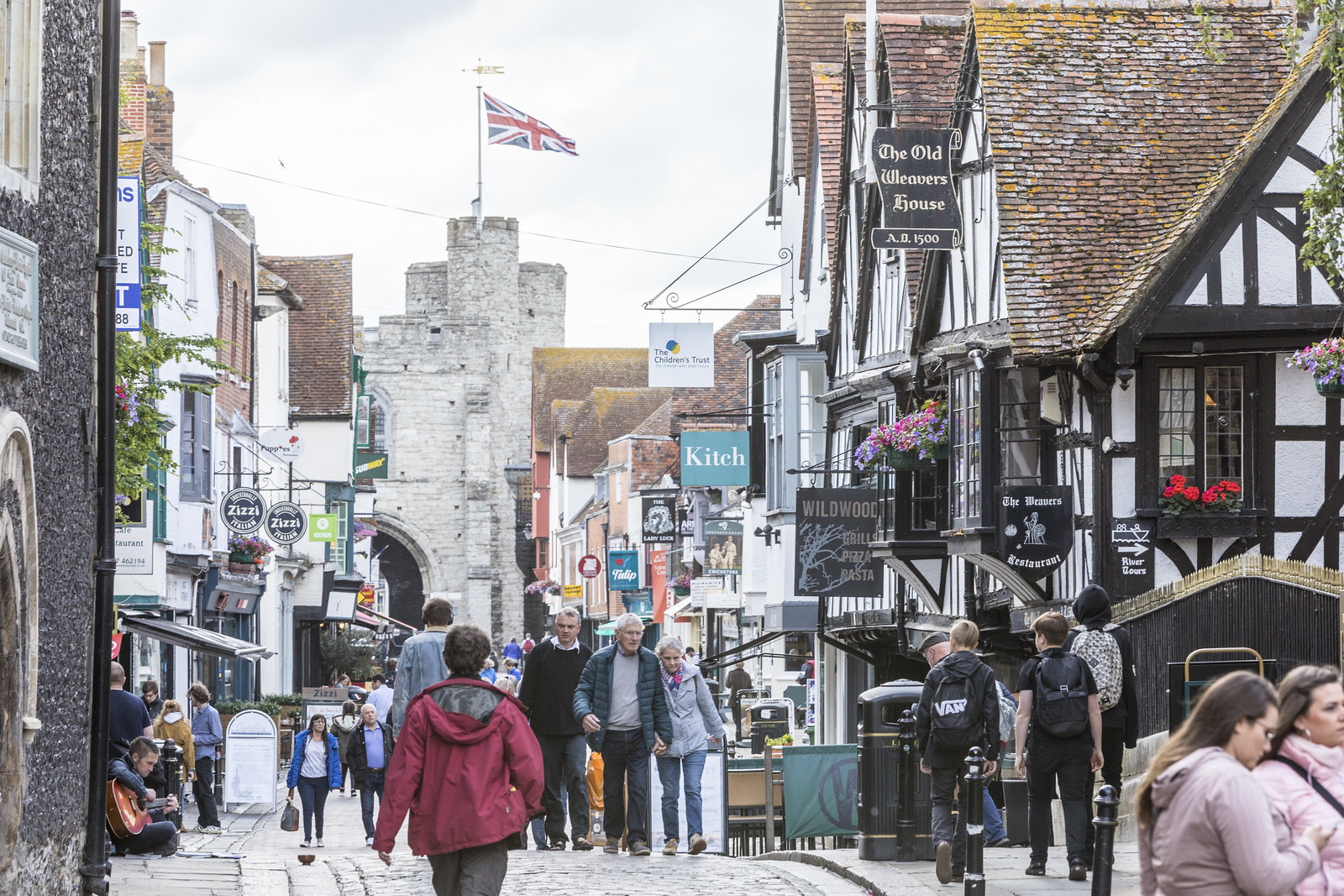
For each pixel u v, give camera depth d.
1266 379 35.81
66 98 24.50
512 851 32.62
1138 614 34.78
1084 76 40.81
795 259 70.94
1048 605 38.62
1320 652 33.66
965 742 26.00
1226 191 35.12
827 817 35.88
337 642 120.50
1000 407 39.59
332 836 47.75
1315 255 29.59
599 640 153.50
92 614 26.42
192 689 50.03
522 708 20.56
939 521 44.59
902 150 40.81
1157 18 42.16
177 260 68.62
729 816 39.00
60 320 24.25
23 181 21.94
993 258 40.06
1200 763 13.01
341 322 120.56
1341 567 35.66
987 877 26.27
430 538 189.62
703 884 27.44
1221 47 41.78
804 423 67.00
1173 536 35.72
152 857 31.95
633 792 31.70
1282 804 13.61
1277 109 35.50
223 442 77.94
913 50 49.69
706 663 66.62
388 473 188.38
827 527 51.72
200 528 69.56
